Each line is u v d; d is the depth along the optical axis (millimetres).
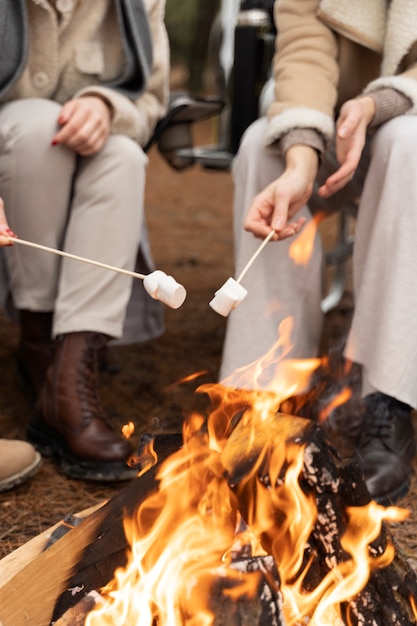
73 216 1847
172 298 1262
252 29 2402
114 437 1823
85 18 1914
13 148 1785
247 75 2426
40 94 1917
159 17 2027
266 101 2182
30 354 2074
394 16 1694
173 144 2205
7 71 1835
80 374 1834
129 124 1880
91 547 1187
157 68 2027
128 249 1849
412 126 1592
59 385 1836
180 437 1290
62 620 1084
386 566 1139
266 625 1029
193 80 8945
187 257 3654
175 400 2219
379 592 1128
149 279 1281
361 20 1739
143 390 2285
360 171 1905
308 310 1763
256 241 1711
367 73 1868
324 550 1133
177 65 9289
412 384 1564
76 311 1816
